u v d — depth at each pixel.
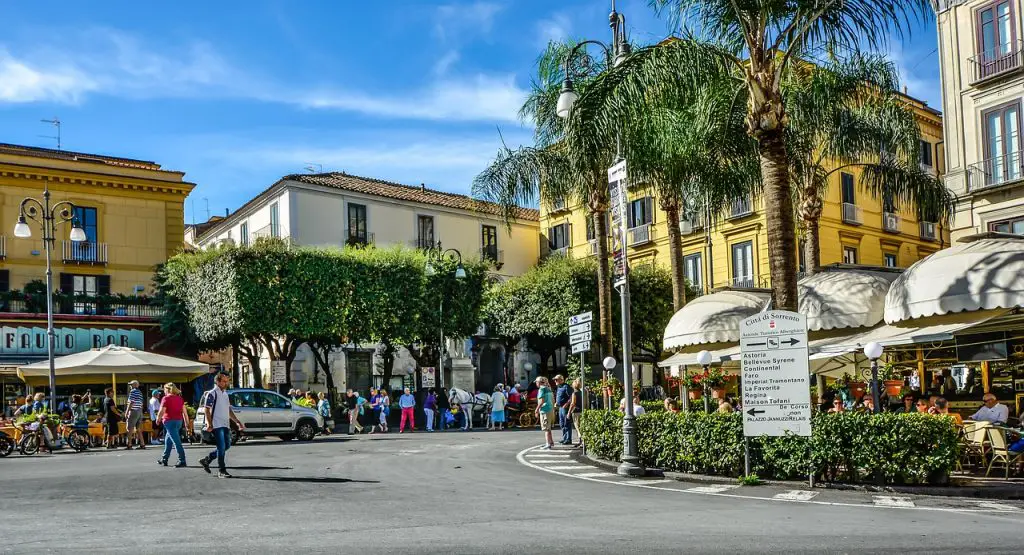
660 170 19.95
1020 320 15.01
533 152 23.25
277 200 42.03
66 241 36.53
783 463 12.50
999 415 13.95
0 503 10.51
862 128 22.08
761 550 6.85
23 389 32.72
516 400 35.38
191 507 9.95
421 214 45.66
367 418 36.09
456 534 7.80
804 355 12.35
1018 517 9.02
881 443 11.77
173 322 35.47
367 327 34.47
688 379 19.95
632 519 8.82
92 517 9.12
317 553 6.83
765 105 14.29
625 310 14.73
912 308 15.27
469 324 37.34
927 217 23.33
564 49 23.19
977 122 27.14
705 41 15.38
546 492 11.67
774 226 14.19
